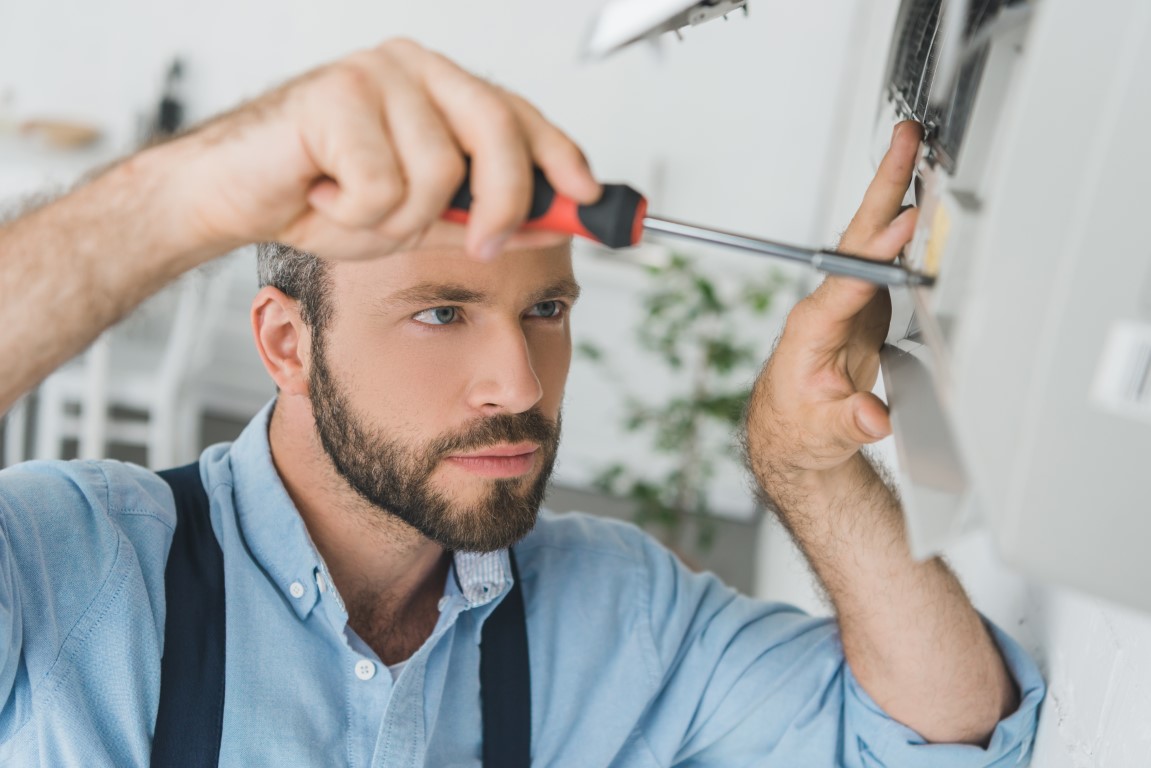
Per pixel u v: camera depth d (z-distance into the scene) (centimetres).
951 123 49
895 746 91
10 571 77
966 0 39
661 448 306
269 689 90
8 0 372
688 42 349
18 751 82
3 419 58
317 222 49
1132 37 32
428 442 86
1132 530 34
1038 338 34
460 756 98
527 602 103
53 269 54
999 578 108
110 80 378
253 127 48
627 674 103
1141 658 68
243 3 371
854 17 320
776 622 104
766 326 336
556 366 91
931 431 54
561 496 378
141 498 91
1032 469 34
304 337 91
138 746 84
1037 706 91
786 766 98
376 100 46
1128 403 33
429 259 82
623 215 48
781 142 350
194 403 297
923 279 49
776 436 85
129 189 53
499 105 45
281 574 93
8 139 339
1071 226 33
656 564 108
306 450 94
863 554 89
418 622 101
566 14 358
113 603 85
